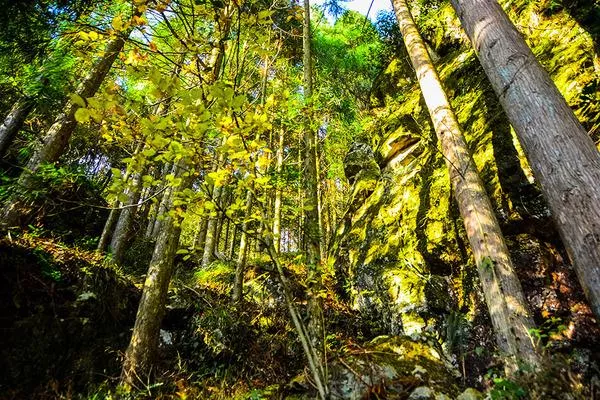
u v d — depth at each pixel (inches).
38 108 215.6
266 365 212.2
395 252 230.2
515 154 183.6
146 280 176.1
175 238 186.2
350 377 119.4
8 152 241.9
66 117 205.0
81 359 167.6
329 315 237.5
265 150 92.7
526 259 166.2
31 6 124.4
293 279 294.2
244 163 93.4
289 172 189.2
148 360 162.9
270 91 332.2
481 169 197.9
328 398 75.6
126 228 305.3
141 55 94.7
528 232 171.2
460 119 242.4
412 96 327.9
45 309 163.6
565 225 103.4
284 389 135.0
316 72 406.9
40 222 205.8
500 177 183.9
